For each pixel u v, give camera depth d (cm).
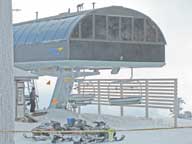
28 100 3500
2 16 1061
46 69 3706
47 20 3981
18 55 3900
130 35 3559
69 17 3606
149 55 3644
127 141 2236
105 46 3438
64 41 3312
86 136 2198
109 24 3462
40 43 3609
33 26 3981
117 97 3419
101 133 2217
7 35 1065
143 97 3250
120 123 3067
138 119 3259
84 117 3316
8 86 1066
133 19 3569
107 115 3481
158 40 3675
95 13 3394
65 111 3431
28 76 3111
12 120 1076
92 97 3462
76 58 3309
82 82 3791
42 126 2338
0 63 1059
